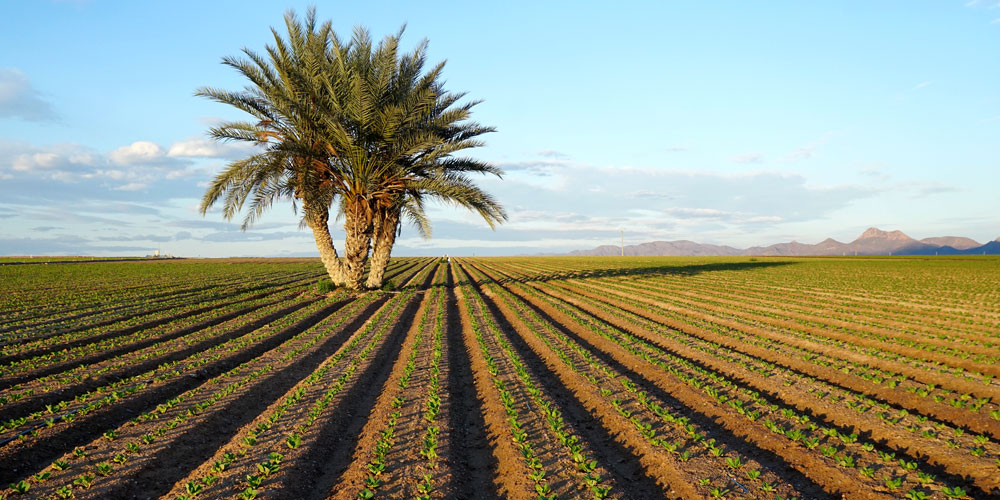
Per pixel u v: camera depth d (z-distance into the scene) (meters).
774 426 9.09
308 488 7.25
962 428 9.59
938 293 32.69
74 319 20.19
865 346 16.70
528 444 8.59
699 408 10.53
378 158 27.77
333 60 26.56
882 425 9.28
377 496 6.91
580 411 10.52
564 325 21.34
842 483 7.25
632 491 7.25
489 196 27.44
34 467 7.71
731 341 17.30
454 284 42.69
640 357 14.52
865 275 51.12
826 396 11.03
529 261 106.19
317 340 17.23
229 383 11.96
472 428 9.68
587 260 111.25
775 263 82.38
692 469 7.66
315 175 26.64
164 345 15.59
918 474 7.33
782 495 6.96
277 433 8.90
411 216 31.53
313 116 25.52
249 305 25.03
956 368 13.59
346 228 30.55
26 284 38.03
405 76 27.64
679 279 46.38
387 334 18.25
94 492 6.80
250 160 25.19
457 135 29.42
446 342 17.06
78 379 11.69
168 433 8.81
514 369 13.51
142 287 35.69
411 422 9.58
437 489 7.10
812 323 20.81
